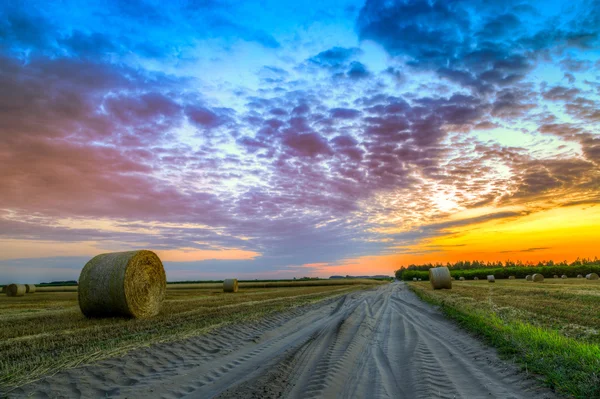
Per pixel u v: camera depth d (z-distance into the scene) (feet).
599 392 17.12
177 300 80.33
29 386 19.49
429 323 45.16
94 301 49.90
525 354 24.12
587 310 48.85
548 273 239.71
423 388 20.08
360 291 126.82
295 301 78.02
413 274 382.83
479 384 20.27
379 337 37.73
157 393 19.85
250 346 32.37
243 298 87.45
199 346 30.71
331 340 35.09
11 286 110.22
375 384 21.39
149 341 30.63
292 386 21.04
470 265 459.32
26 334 36.19
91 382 20.68
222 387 21.06
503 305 57.11
